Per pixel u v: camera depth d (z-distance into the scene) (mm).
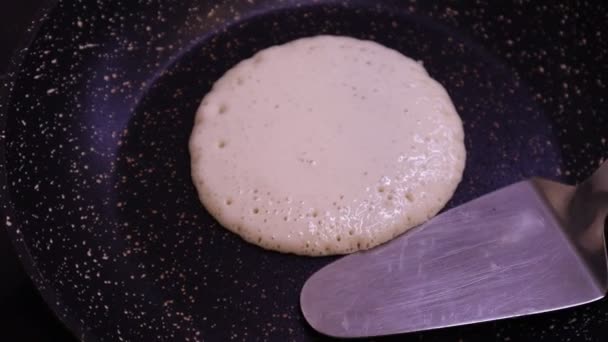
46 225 355
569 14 410
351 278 345
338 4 431
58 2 370
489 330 341
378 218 358
